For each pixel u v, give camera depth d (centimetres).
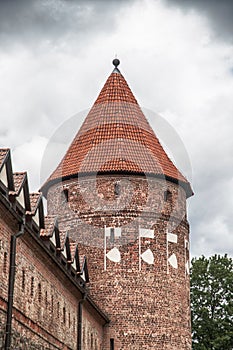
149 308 4425
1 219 2442
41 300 2958
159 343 4381
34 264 2869
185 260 4706
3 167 2409
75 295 3600
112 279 4466
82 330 3731
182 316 4534
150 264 4506
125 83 5125
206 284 6775
